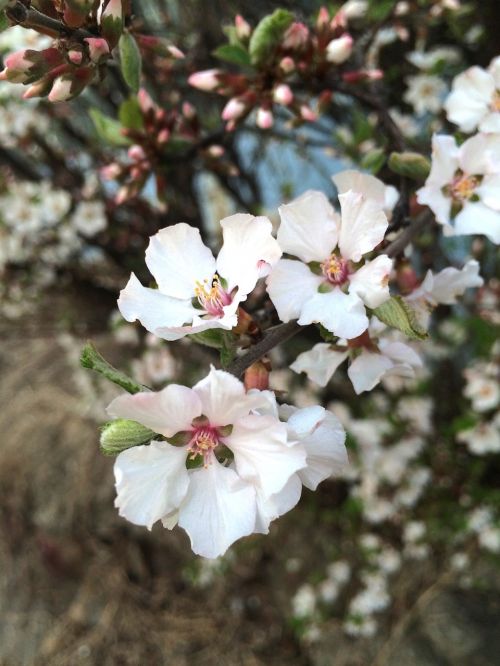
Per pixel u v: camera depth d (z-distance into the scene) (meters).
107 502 0.33
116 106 0.19
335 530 0.27
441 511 0.23
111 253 0.21
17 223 0.19
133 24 0.10
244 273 0.07
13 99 0.17
